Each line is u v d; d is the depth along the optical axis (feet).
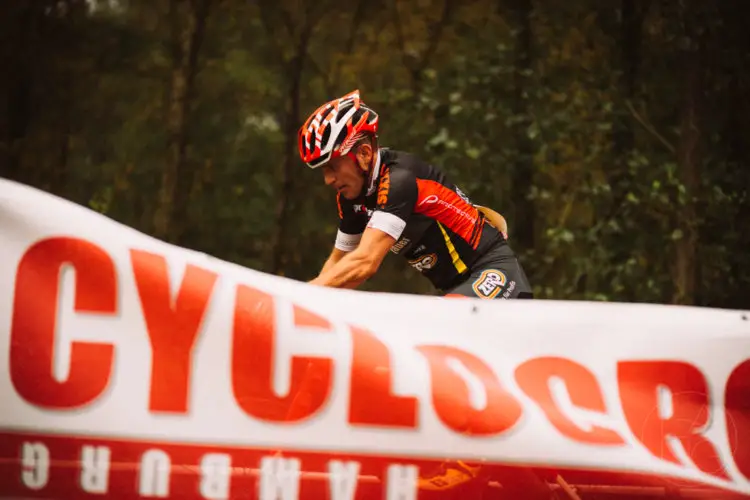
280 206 67.41
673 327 15.81
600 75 62.64
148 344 14.84
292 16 68.54
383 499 14.85
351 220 22.76
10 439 14.46
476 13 65.98
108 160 68.85
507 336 15.58
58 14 69.10
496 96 63.46
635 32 62.23
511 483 15.06
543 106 62.64
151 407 14.70
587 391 15.51
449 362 15.35
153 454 14.61
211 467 14.66
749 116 59.47
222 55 69.00
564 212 61.82
